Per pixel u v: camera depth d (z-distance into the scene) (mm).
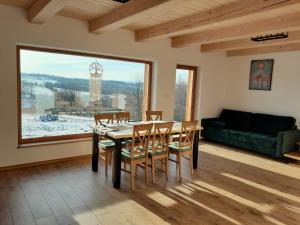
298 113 5336
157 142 3527
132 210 2725
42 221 2439
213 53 6312
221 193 3262
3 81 3602
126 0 3012
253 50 5945
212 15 3357
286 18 3447
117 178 3254
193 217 2635
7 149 3740
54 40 3924
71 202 2842
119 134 3229
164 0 2582
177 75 5914
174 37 5324
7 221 2418
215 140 6086
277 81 5652
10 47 3590
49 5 2883
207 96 6371
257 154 5305
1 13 3457
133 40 4836
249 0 2902
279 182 3734
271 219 2662
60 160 4262
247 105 6281
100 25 3877
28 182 3352
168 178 3727
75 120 4562
